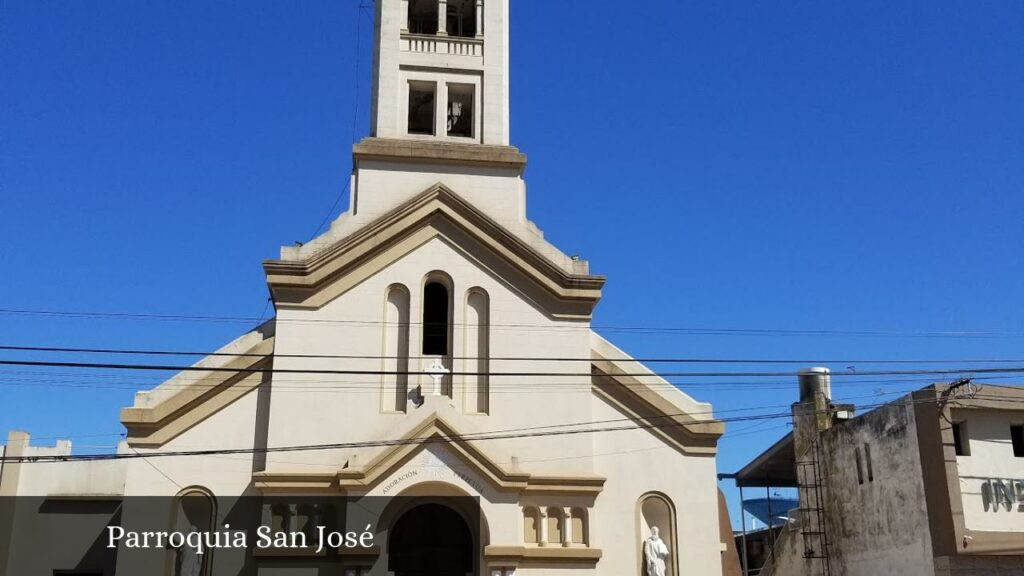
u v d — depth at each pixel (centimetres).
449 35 3622
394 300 3194
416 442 2958
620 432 3159
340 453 2984
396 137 3434
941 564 3350
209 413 3019
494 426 3081
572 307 3228
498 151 3381
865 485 3894
